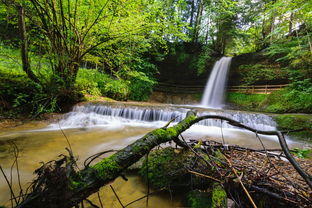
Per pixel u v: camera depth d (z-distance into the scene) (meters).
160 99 17.62
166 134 1.64
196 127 6.60
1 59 5.56
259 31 18.11
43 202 0.88
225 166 1.66
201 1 17.00
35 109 5.48
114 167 1.17
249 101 13.68
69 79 6.33
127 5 5.57
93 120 6.61
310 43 8.46
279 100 10.32
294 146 4.47
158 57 15.26
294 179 1.65
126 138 4.72
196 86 18.80
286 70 11.38
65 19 5.93
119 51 8.40
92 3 5.48
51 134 4.54
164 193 1.79
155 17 6.49
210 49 17.98
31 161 2.72
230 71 16.25
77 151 3.37
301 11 7.49
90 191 1.04
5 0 4.44
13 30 5.83
